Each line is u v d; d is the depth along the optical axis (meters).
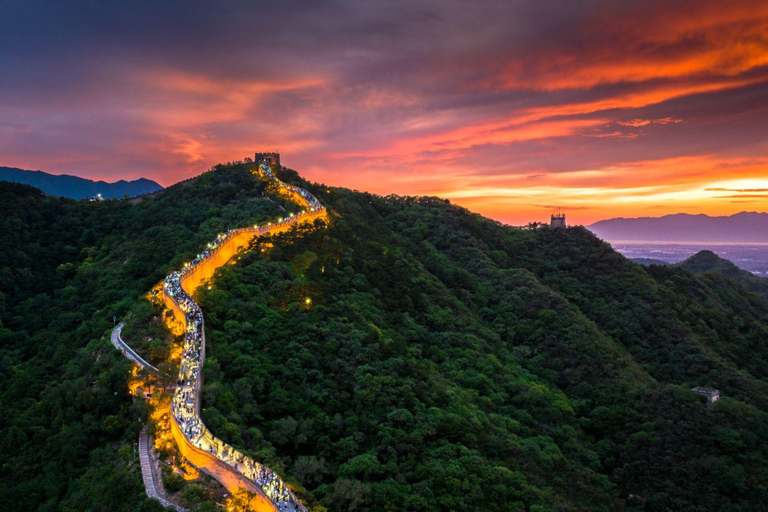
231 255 142.12
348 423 95.31
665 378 158.12
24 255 161.50
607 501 108.25
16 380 109.31
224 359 96.75
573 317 167.88
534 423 125.75
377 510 79.75
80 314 132.25
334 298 129.25
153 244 156.12
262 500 64.38
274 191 195.50
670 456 122.19
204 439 73.25
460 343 144.38
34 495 76.88
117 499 68.25
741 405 133.12
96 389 89.00
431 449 96.56
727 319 192.62
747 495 113.25
